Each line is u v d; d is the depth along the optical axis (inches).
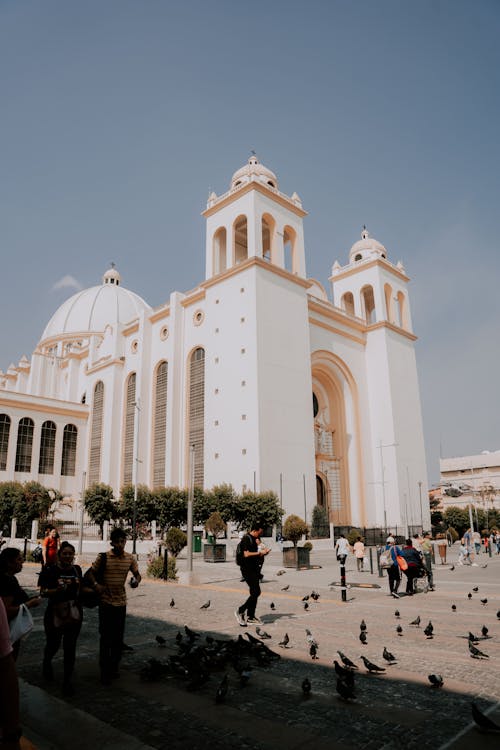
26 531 1454.2
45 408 2210.9
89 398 2380.7
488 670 295.3
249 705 243.6
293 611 489.1
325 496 2063.2
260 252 1793.8
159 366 2100.1
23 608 199.5
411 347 2439.7
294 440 1695.4
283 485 1615.4
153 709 239.3
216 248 1958.7
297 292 1876.2
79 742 201.2
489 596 583.5
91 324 3235.7
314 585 704.4
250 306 1711.4
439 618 451.5
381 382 2236.7
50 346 3284.9
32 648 357.7
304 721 224.4
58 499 1644.9
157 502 1330.0
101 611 279.6
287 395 1718.8
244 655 318.3
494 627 412.2
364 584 698.2
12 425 2092.8
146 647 350.0
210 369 1788.9
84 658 327.9
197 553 1277.1
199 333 1947.6
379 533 1868.8
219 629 405.7
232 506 1357.0
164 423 2005.4
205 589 643.5
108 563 283.0
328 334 2139.5
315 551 1488.7
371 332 2317.9
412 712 233.1
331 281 2541.8
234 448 1640.0
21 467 2086.6
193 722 224.2
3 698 108.7
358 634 388.5
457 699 249.1
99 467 2215.8
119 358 2287.2
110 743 200.2
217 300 1831.9
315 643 316.2
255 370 1640.0
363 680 280.1
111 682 277.4
